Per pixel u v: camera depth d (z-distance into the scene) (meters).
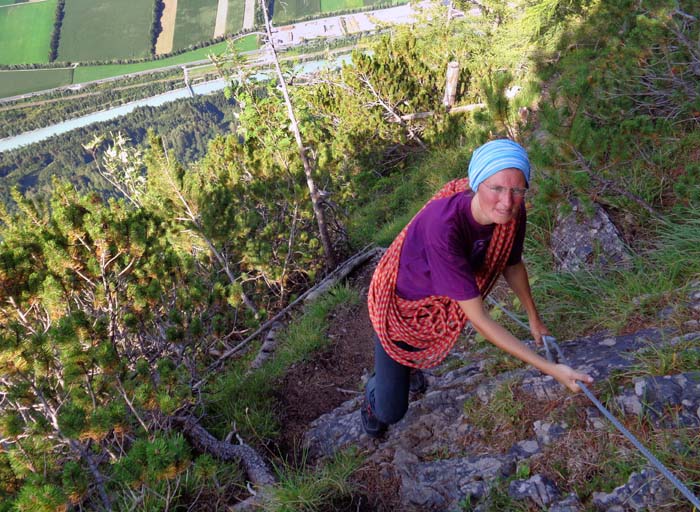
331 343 5.26
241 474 3.57
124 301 4.59
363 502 2.82
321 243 8.73
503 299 4.10
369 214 10.78
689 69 5.09
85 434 3.06
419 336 2.36
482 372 3.32
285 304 7.90
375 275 2.38
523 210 2.04
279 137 9.48
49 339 3.43
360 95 13.70
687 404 2.21
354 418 3.67
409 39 14.29
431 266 2.00
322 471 3.09
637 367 2.51
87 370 3.45
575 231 4.11
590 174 4.00
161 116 183.50
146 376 3.73
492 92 5.40
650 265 3.47
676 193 3.76
